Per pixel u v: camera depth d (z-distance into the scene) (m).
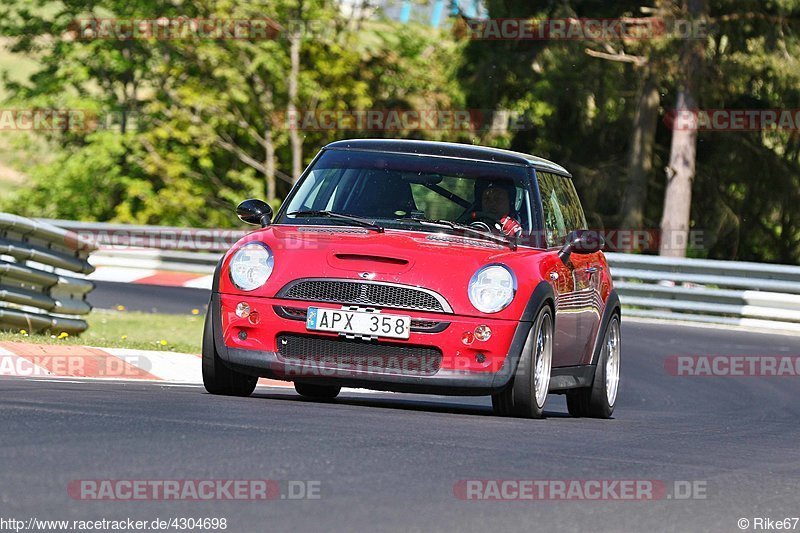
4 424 19.83
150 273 79.25
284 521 14.38
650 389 43.38
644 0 105.06
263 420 22.69
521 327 26.80
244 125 113.44
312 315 26.70
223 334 27.41
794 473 21.86
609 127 110.75
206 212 119.44
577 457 21.19
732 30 98.81
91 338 41.50
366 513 15.09
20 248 38.62
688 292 67.69
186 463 17.41
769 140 111.00
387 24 113.12
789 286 65.69
